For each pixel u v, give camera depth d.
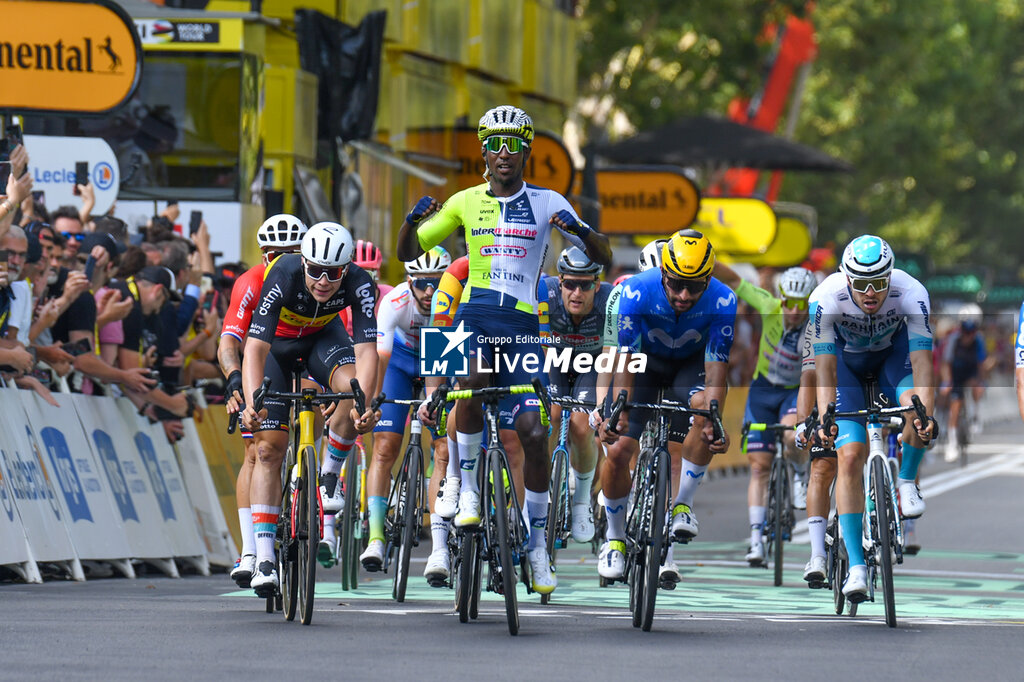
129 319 32.84
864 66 116.62
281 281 23.50
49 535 29.03
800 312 34.56
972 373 75.12
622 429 23.66
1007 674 19.64
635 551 24.12
